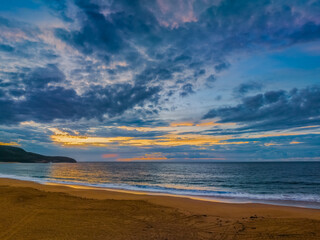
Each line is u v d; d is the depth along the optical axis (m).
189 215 9.70
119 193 17.08
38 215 8.78
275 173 53.16
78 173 54.38
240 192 20.56
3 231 6.80
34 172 55.28
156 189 21.61
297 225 8.11
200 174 51.44
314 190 23.47
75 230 7.05
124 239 6.36
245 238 6.68
